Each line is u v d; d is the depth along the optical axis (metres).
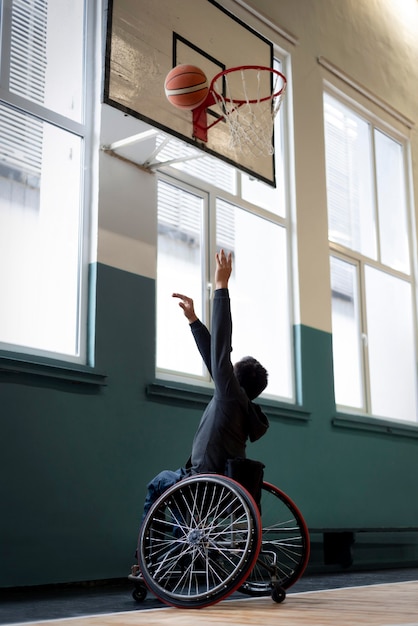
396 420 7.00
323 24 6.98
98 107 4.72
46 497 3.96
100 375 4.33
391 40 8.03
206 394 4.96
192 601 2.70
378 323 7.09
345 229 6.93
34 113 4.44
